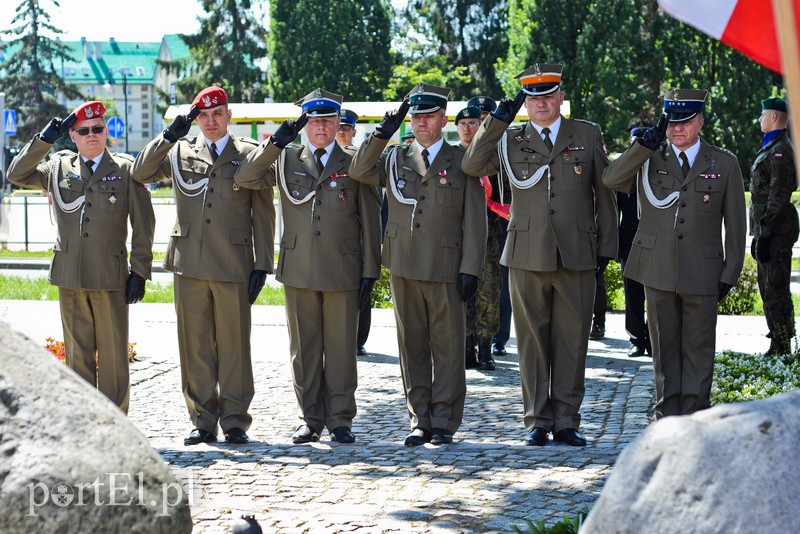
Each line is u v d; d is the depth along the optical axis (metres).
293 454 7.15
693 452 3.02
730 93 37.50
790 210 10.08
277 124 22.25
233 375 7.64
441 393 7.53
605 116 38.84
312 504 5.79
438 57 55.28
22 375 3.68
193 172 7.68
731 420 3.09
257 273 7.66
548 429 7.45
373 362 11.12
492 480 6.30
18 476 3.43
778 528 2.85
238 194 7.66
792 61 3.34
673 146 7.46
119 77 139.88
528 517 5.49
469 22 57.72
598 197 7.47
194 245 7.60
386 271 15.36
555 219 7.35
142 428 8.12
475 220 7.52
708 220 7.36
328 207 7.60
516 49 42.06
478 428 8.06
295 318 7.65
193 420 7.64
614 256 7.49
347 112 10.02
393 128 7.46
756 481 2.93
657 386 7.59
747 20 4.28
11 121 24.47
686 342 7.46
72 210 7.75
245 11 57.91
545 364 7.46
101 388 7.88
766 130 10.07
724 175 7.34
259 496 5.97
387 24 50.88
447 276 7.46
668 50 38.59
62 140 57.38
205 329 7.64
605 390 9.44
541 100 7.37
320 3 48.00
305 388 7.64
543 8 40.25
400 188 7.61
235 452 7.22
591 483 6.18
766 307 10.26
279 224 23.38
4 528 3.38
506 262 7.54
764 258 10.16
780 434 3.00
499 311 10.66
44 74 68.38
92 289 7.69
